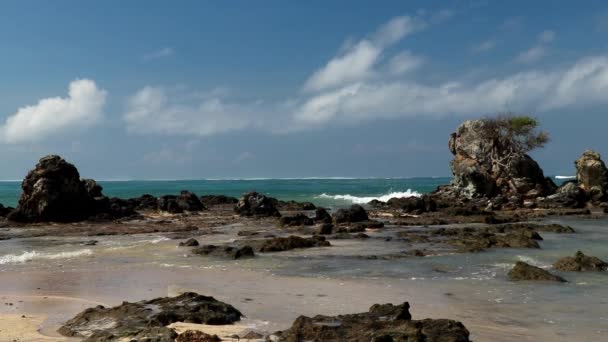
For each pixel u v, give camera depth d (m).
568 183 63.12
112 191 141.75
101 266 22.36
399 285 17.91
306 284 18.17
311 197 97.19
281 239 28.42
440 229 36.19
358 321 11.44
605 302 15.17
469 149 71.69
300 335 10.83
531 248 27.48
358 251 26.89
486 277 19.34
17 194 114.88
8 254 26.42
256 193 54.72
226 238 33.50
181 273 20.55
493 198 63.31
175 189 156.38
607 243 29.70
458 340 10.28
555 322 12.97
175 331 11.45
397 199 68.38
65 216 45.59
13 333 11.98
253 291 16.95
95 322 12.42
